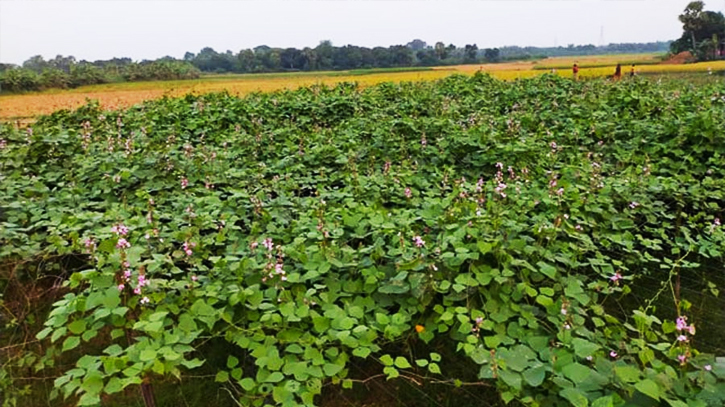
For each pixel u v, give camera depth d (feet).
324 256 10.74
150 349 8.19
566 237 13.06
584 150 20.39
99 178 17.07
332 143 21.20
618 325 9.41
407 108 29.25
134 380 7.57
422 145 19.92
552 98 30.96
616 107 26.86
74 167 19.22
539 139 21.40
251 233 12.50
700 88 33.30
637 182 15.64
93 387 7.53
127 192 16.26
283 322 9.45
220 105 30.55
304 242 11.80
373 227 11.94
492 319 9.39
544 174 16.98
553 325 9.71
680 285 13.51
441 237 11.09
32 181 16.16
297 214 14.17
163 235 12.16
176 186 16.74
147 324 8.36
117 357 8.25
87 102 30.55
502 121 24.00
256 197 14.34
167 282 9.93
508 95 32.40
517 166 17.70
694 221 14.70
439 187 15.78
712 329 11.70
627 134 21.85
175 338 8.55
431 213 12.61
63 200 15.30
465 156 19.25
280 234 12.55
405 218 12.22
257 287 9.88
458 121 25.03
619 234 13.43
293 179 17.34
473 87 37.99
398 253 10.44
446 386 10.28
